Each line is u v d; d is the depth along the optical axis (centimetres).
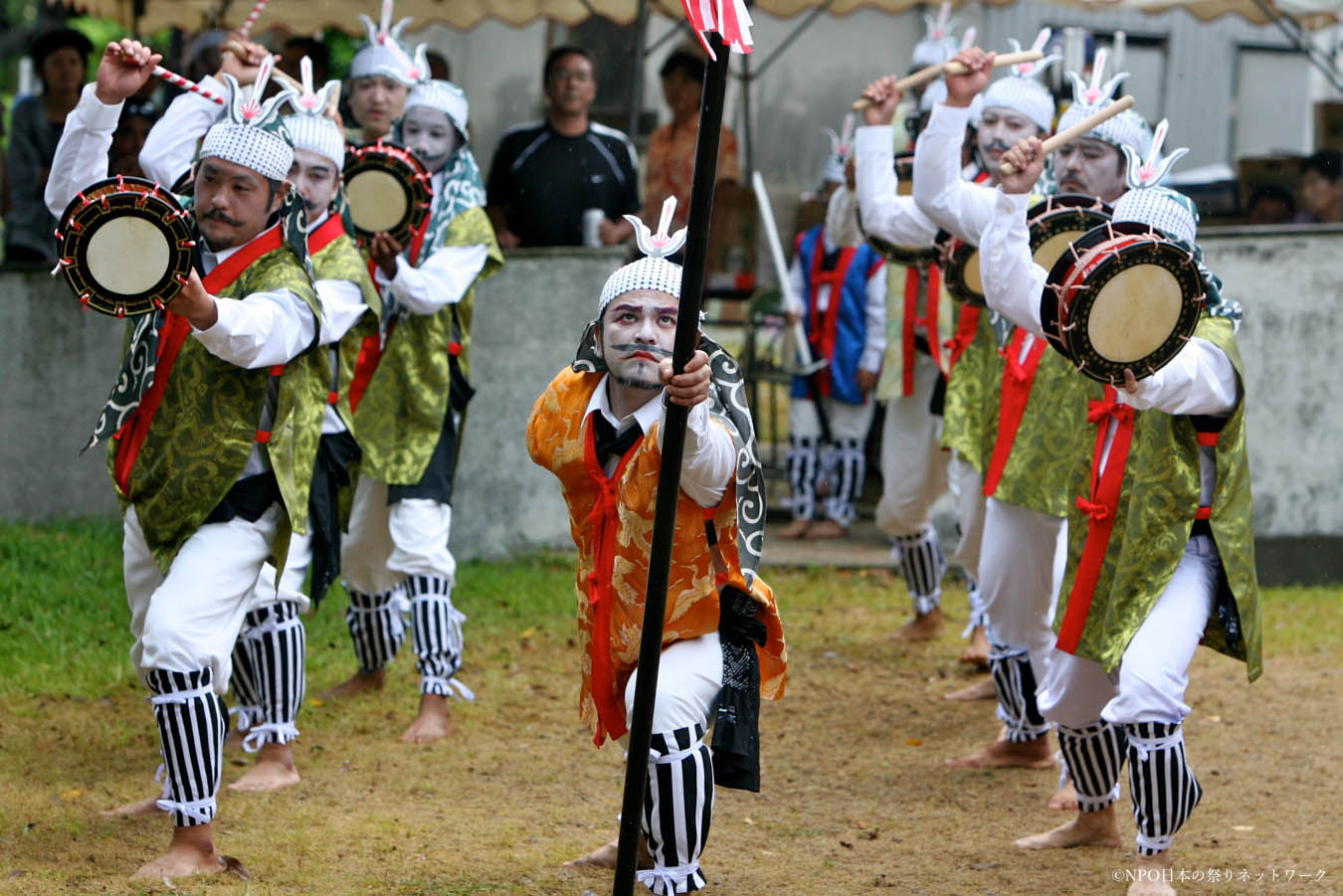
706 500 921
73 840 1129
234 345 1012
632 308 928
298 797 1269
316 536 1234
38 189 2352
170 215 966
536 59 2730
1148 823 1038
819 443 2448
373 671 1606
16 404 2323
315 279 1191
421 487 1452
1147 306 978
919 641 1919
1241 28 2931
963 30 2841
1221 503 1040
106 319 2306
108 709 1502
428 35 2720
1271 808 1293
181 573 1059
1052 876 1116
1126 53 2912
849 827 1240
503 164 2325
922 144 1338
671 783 923
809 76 2903
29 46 2438
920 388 1806
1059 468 1233
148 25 2622
